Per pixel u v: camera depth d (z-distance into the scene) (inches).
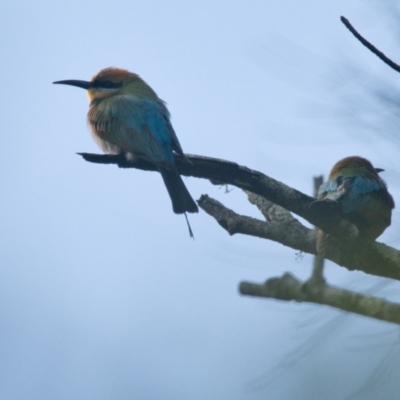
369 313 236.1
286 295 263.9
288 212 394.0
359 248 352.2
